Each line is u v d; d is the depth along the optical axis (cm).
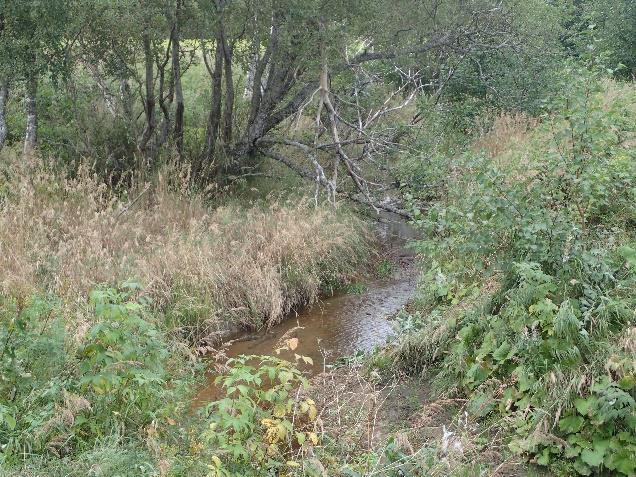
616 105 608
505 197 556
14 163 962
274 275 858
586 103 575
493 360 546
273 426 458
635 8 1845
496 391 517
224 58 1170
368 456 468
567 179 575
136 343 489
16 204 877
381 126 1279
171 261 801
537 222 526
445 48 1330
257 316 825
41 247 766
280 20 1052
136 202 1000
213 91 1156
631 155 676
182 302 764
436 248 691
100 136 1160
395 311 851
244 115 1279
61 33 948
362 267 1022
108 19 976
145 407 499
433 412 544
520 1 1349
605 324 481
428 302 760
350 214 1124
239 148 1188
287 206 1080
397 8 1148
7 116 1231
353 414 552
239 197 1172
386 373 640
